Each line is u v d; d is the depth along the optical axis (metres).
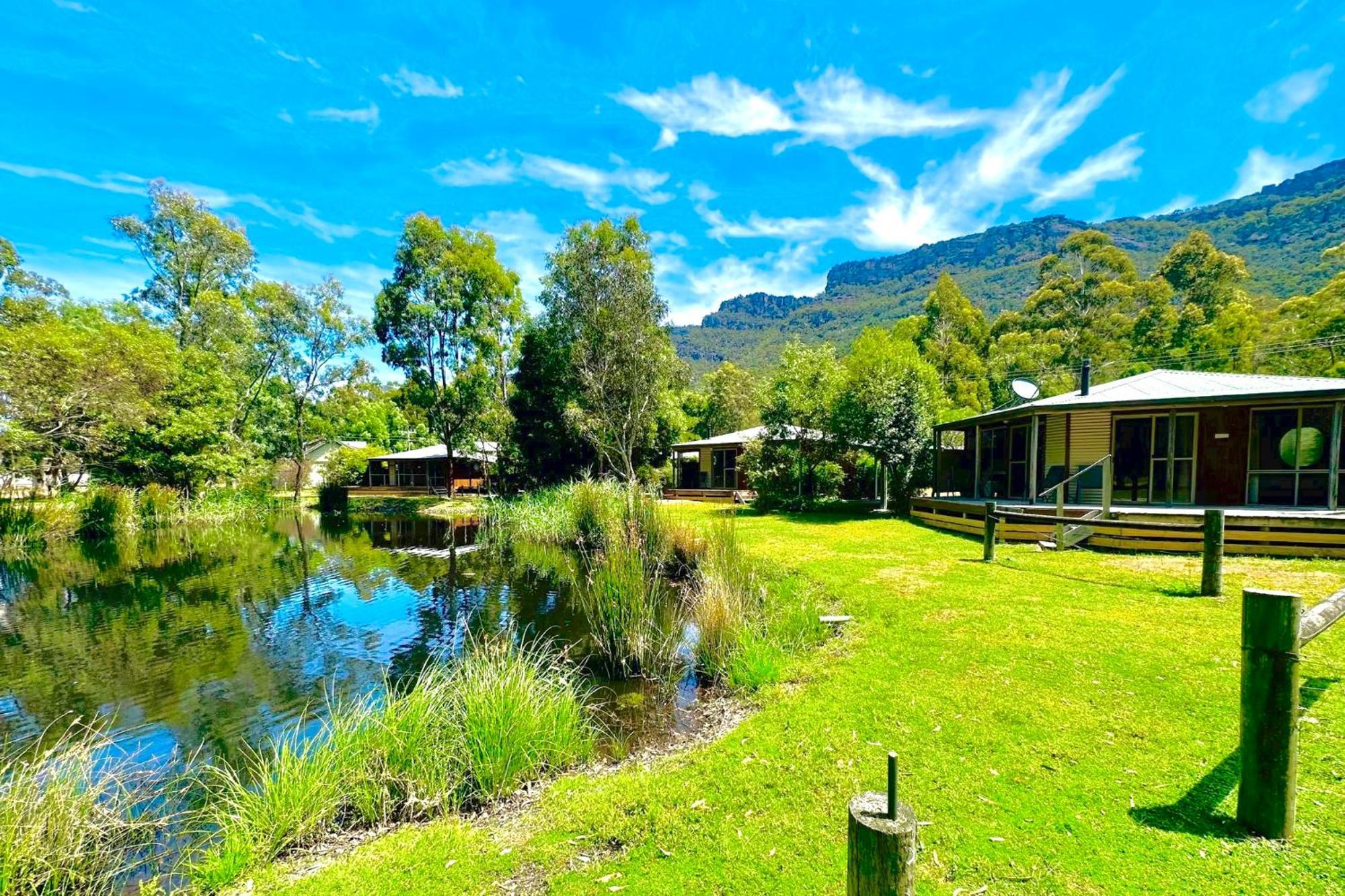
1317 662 3.77
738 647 5.06
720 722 4.00
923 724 3.30
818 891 2.07
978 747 2.99
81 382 15.64
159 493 19.05
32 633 7.30
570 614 7.79
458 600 8.76
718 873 2.23
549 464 21.69
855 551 9.31
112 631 7.34
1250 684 2.13
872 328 23.88
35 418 14.80
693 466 25.83
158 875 2.67
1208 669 3.81
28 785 2.73
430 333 24.52
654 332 19.28
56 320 17.33
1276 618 2.06
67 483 19.12
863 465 19.34
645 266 20.30
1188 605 5.30
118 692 5.35
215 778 3.76
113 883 2.62
